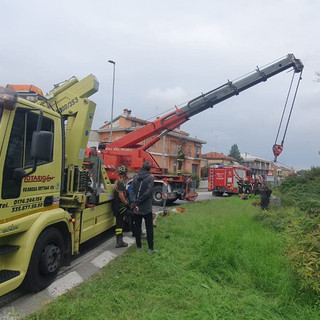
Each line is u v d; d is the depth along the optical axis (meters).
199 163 50.47
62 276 4.84
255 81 12.84
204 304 3.66
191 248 6.27
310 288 3.73
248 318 3.37
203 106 12.84
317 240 4.06
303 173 17.41
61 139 5.01
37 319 3.40
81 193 5.40
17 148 3.89
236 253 5.22
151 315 3.42
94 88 6.03
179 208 12.80
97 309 3.62
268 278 4.40
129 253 5.99
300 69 12.82
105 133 42.06
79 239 5.46
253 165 87.31
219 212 11.81
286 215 8.52
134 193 6.16
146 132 12.99
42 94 5.45
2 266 3.86
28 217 4.03
